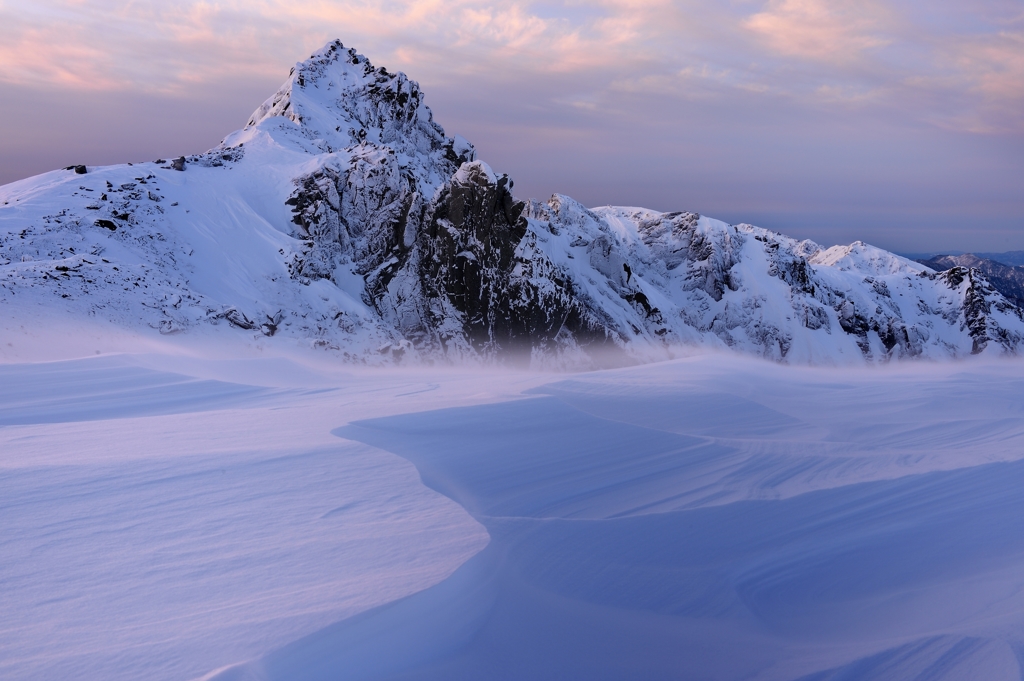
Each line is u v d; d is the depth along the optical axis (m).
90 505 5.20
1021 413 12.48
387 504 5.51
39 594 3.65
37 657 3.03
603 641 3.65
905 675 3.28
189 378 15.42
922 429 10.81
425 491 5.92
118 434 8.37
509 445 8.38
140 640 3.20
